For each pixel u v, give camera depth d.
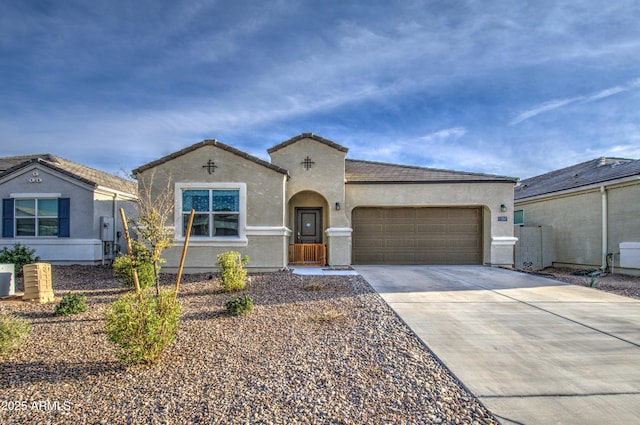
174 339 5.41
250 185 12.26
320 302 7.95
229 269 9.12
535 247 17.09
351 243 14.70
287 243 13.42
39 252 14.00
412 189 14.36
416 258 14.92
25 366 4.67
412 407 3.65
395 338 5.69
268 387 4.07
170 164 12.18
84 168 17.67
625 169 14.67
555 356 5.00
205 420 3.42
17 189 14.15
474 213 14.96
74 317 6.84
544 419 3.44
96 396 3.90
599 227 14.87
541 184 20.50
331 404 3.71
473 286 9.91
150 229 7.52
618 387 4.08
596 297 8.71
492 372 4.47
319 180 13.60
